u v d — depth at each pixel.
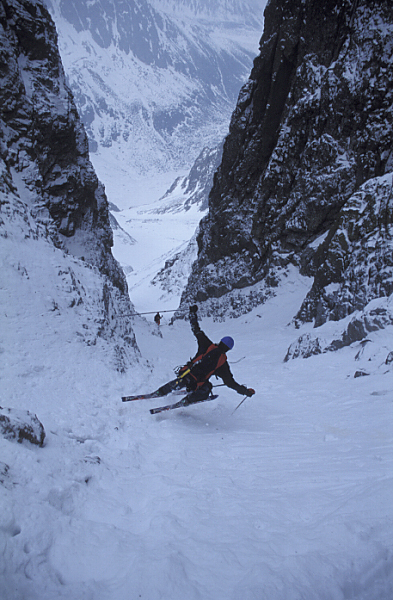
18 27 17.27
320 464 3.59
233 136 30.17
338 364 8.85
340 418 5.28
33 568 2.15
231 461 3.87
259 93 27.77
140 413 5.48
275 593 1.94
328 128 21.98
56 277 7.86
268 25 28.00
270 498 2.96
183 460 3.88
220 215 29.88
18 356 5.67
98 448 3.97
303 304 17.28
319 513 2.65
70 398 5.28
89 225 20.33
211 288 28.95
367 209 14.73
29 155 16.36
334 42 22.84
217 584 2.05
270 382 8.39
